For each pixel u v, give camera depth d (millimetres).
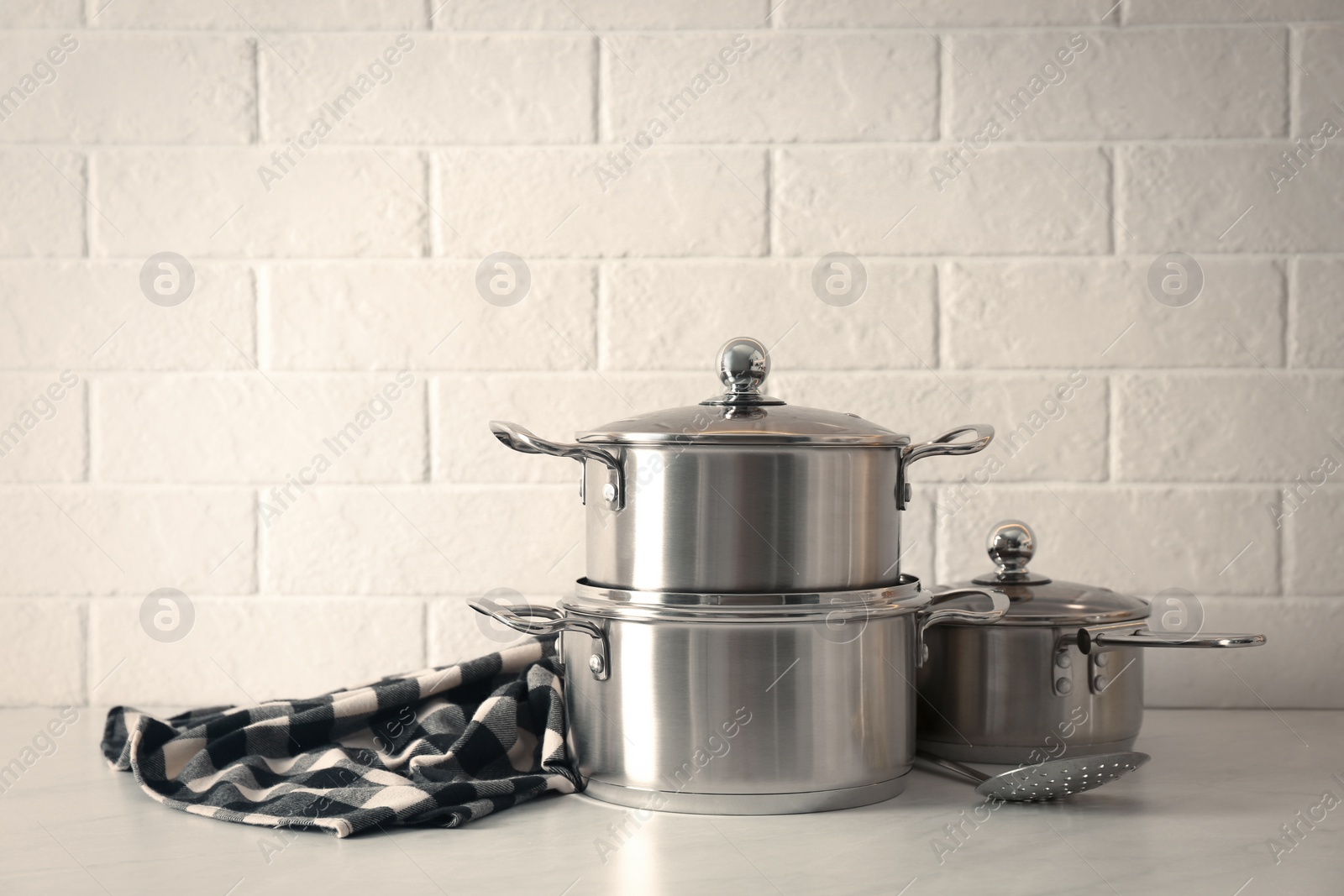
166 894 696
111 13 1242
